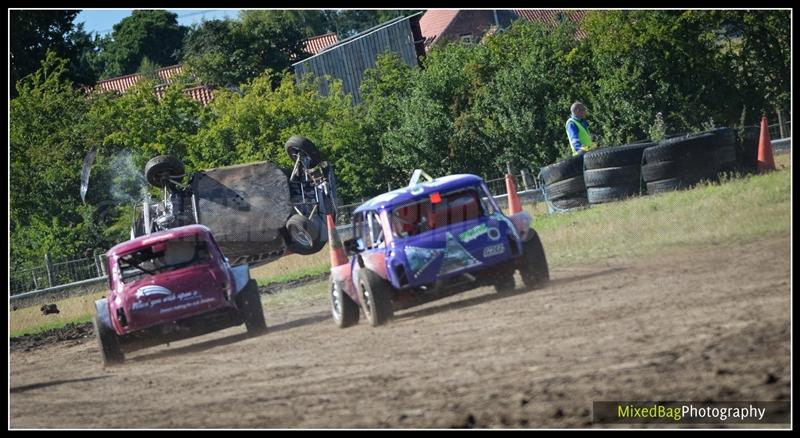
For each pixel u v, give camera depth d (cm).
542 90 7356
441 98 7788
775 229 2681
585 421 1353
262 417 1727
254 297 3014
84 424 1964
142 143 8356
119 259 3031
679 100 7150
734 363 1475
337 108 8288
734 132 4094
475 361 1842
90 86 12219
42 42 11788
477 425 1419
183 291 2934
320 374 2053
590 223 3672
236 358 2567
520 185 7338
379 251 2605
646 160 4116
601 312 2061
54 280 7075
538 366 1695
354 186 7850
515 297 2531
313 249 5097
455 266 2527
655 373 1505
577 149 4616
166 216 5000
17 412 2280
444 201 2609
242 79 13512
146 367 2780
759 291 1956
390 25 11412
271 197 5072
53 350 3812
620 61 7281
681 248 2734
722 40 7444
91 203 8319
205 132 8119
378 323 2570
